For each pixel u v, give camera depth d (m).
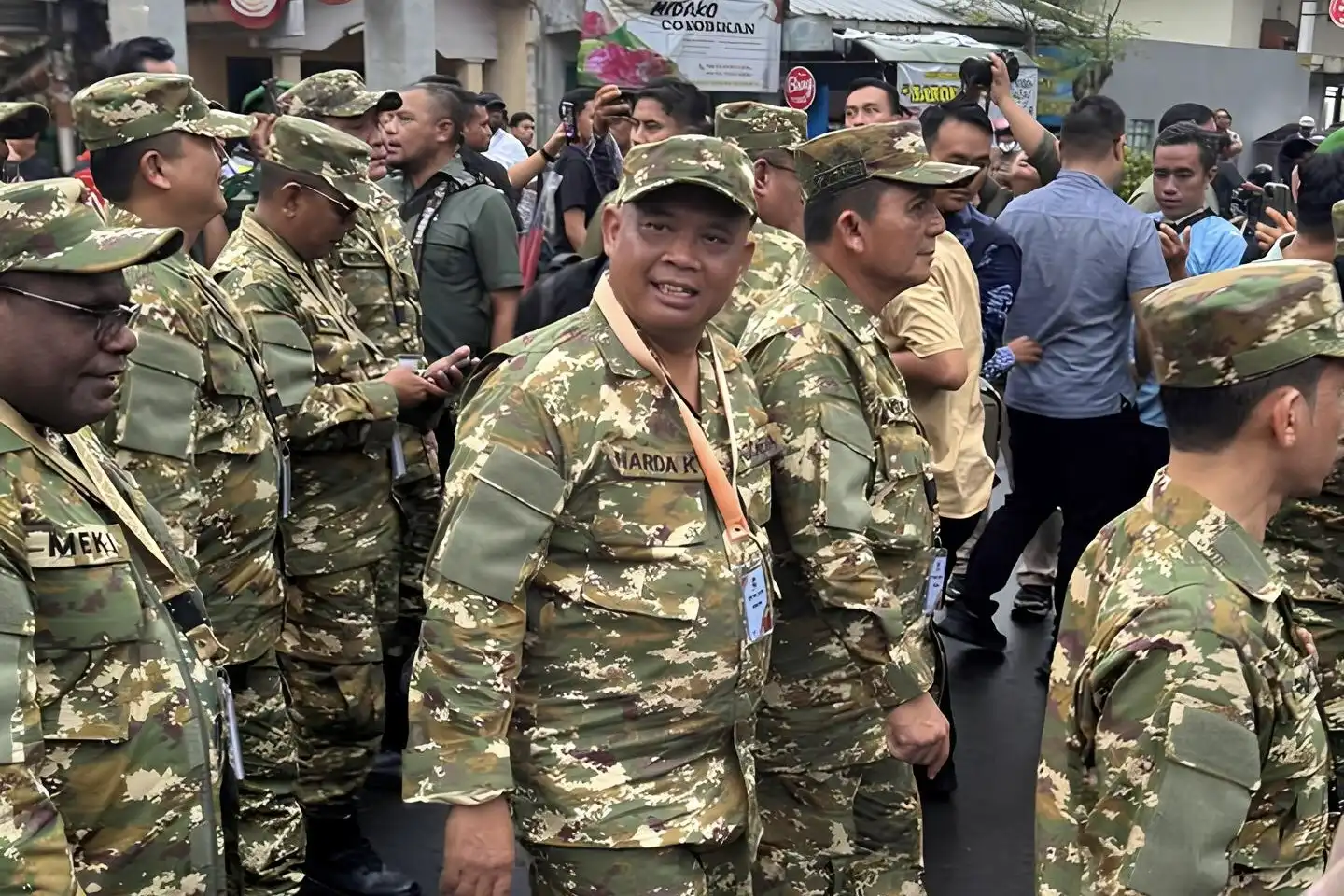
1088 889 1.74
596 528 2.10
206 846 2.01
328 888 3.54
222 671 2.30
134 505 2.11
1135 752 1.67
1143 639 1.68
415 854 3.78
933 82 14.85
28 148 5.44
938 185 2.59
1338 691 3.05
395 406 3.54
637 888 2.11
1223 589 1.68
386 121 4.79
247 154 5.82
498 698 2.03
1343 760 3.06
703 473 2.16
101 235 1.79
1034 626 5.57
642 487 2.11
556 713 2.14
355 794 3.65
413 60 10.51
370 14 10.53
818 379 2.56
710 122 4.60
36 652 1.80
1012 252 4.38
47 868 1.58
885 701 2.60
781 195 3.65
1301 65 22.70
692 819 2.15
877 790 2.90
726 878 2.31
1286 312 1.70
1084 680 1.79
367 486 3.62
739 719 2.23
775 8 13.71
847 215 2.65
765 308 2.77
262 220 3.53
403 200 5.04
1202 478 1.78
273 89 5.73
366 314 4.18
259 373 3.13
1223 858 1.62
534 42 13.05
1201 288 1.75
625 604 2.10
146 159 2.84
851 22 15.45
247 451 3.04
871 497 2.76
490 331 4.92
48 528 1.81
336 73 4.31
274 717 3.19
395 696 4.48
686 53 13.20
